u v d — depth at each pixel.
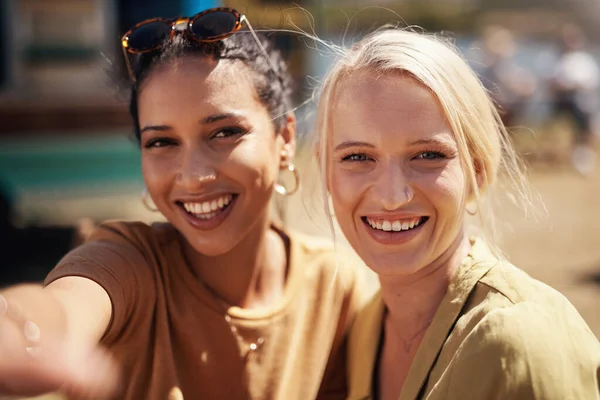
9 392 0.97
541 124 11.81
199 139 1.73
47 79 5.44
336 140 1.62
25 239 6.40
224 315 1.77
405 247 1.57
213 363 1.74
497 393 1.39
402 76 1.53
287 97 2.02
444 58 1.57
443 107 1.53
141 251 1.74
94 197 8.00
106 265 1.59
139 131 1.88
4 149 5.12
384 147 1.54
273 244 1.96
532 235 7.03
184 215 1.77
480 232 1.86
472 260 1.61
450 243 1.60
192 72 1.71
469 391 1.41
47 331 1.11
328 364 1.93
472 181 1.61
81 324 1.32
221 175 1.74
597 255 6.25
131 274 1.64
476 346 1.43
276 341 1.80
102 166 5.44
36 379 0.96
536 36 17.84
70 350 1.11
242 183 1.76
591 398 1.41
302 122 2.18
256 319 1.79
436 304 1.66
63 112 5.20
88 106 5.26
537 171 10.74
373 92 1.55
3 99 5.11
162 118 1.72
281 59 2.06
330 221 1.71
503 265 1.59
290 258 1.93
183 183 1.71
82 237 2.47
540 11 19.22
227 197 1.77
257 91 1.81
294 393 1.79
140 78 1.76
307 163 2.08
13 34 5.35
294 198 5.47
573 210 8.22
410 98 1.53
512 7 19.28
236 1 2.10
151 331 1.71
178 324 1.73
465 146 1.57
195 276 1.81
